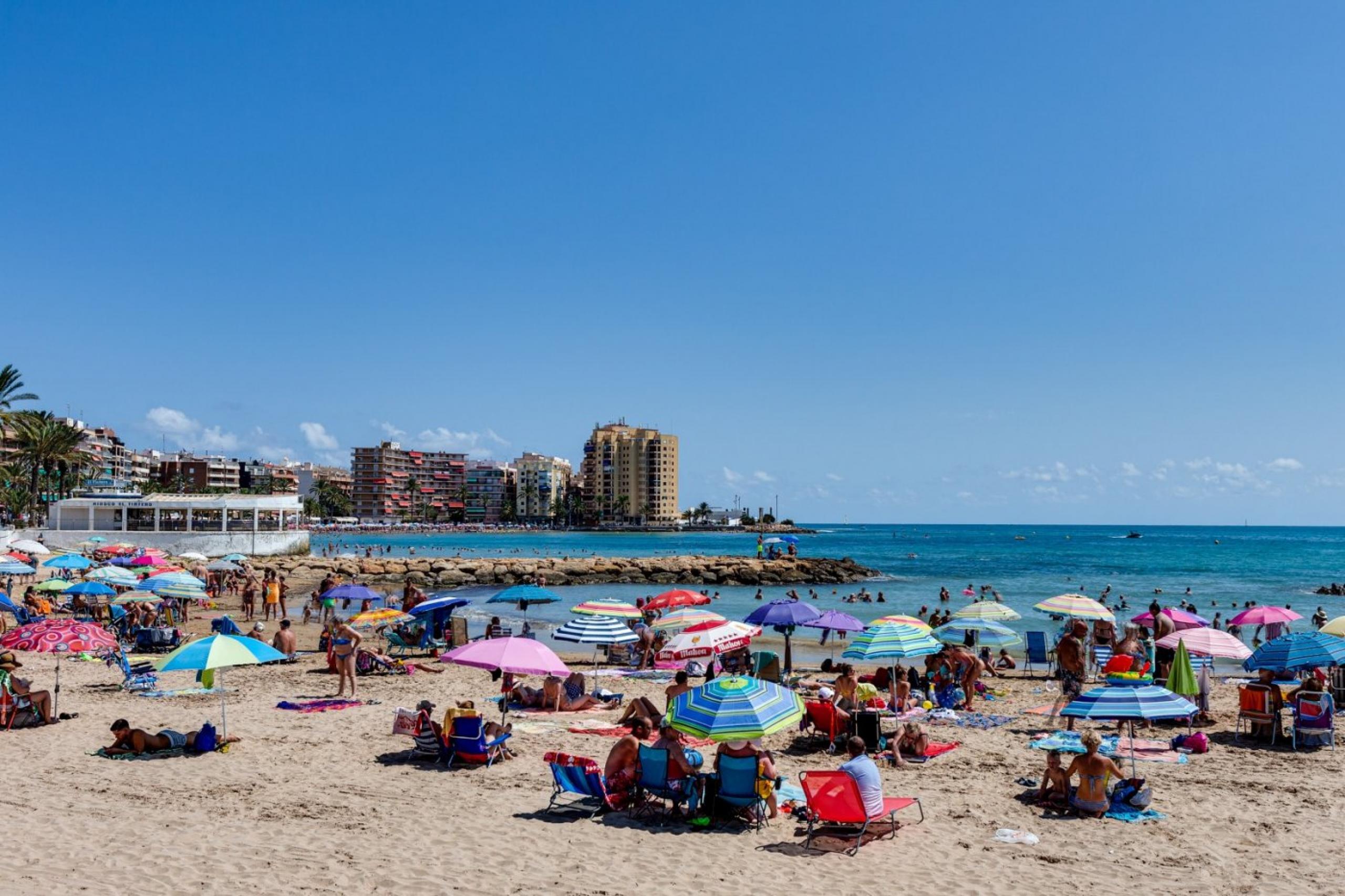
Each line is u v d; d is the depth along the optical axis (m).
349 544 158.50
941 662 20.09
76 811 11.39
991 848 10.55
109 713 17.58
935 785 13.23
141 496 88.06
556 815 11.58
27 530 76.50
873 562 105.75
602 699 19.00
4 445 109.69
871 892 9.23
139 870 9.41
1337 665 19.02
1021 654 30.23
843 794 10.45
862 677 21.50
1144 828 11.27
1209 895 9.19
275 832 10.74
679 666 25.03
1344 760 14.64
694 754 11.90
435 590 64.81
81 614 33.22
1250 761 14.56
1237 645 17.75
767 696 11.52
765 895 9.11
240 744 15.12
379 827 11.00
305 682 21.62
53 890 8.79
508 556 122.56
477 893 9.02
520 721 17.25
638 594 61.78
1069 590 65.44
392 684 21.41
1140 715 11.73
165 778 13.05
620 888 9.22
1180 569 92.75
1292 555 127.38
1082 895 9.18
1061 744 15.50
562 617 45.38
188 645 14.05
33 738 15.36
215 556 74.75
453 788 12.72
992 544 182.75
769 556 84.62
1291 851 10.44
